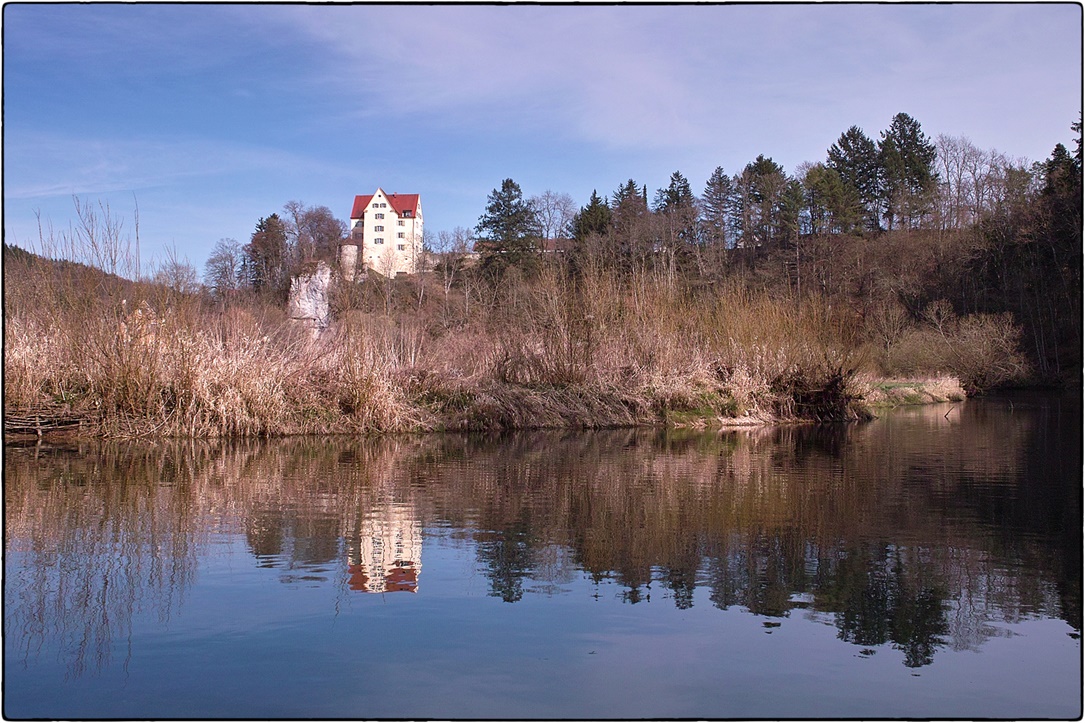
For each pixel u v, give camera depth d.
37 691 3.83
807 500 8.77
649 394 19.44
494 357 19.61
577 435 16.89
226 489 9.36
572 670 4.12
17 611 4.95
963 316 42.09
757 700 3.82
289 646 4.41
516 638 4.55
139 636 4.54
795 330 21.16
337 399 16.70
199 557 6.23
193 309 16.02
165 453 12.82
